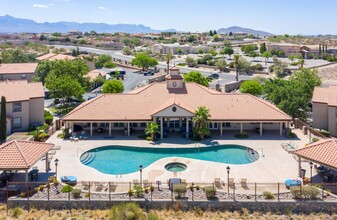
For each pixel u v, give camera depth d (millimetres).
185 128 61719
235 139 58719
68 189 39781
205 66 170500
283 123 63656
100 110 62062
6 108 65688
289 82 79312
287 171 45625
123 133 62344
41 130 64062
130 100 65062
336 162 39375
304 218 36625
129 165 48688
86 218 36531
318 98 66562
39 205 38219
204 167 47281
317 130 63219
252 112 61281
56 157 50781
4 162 40281
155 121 59719
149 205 38062
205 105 63656
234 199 38219
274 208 37562
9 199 38219
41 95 70625
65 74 92750
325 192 39062
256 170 46062
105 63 172625
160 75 132125
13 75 104938
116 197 38875
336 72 162250
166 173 45406
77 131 62719
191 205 37906
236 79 132125
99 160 50750
